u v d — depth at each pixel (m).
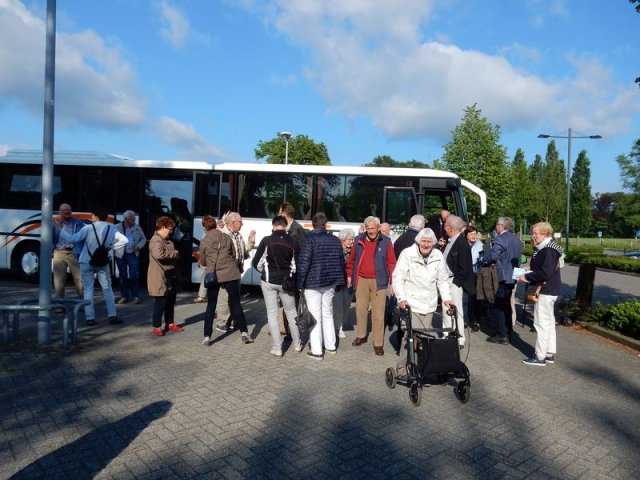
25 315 9.20
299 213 12.51
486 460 4.20
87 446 4.20
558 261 6.99
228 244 7.61
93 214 8.38
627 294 16.73
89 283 8.42
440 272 6.11
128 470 3.83
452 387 6.06
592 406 5.56
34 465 3.87
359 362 6.92
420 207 12.34
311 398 5.46
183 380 5.92
